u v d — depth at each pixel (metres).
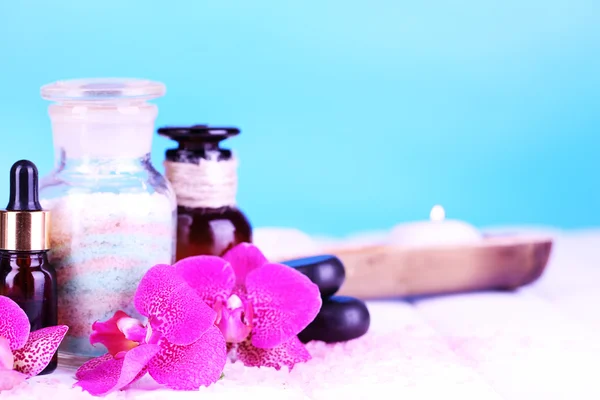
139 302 0.54
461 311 0.69
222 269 0.57
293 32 1.19
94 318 0.56
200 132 0.62
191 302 0.54
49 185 0.57
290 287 0.57
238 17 1.17
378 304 0.73
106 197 0.56
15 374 0.52
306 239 0.75
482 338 0.63
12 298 0.54
